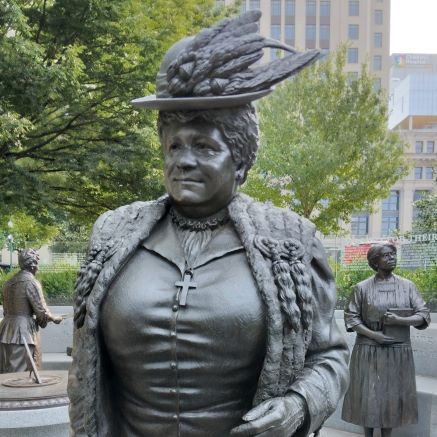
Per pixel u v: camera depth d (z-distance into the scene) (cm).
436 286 898
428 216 1495
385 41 5259
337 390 164
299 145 1703
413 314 546
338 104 1808
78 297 173
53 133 900
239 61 156
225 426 159
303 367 163
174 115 161
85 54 877
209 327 156
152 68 871
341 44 2347
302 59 157
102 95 883
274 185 1783
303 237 169
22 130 720
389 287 554
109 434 170
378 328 550
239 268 163
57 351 898
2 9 691
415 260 1095
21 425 418
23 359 613
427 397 580
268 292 156
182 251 169
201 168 161
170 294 162
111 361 170
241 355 157
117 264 167
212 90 155
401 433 595
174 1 1127
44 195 846
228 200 171
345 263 1108
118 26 869
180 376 159
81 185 956
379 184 2033
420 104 7050
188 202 163
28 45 724
